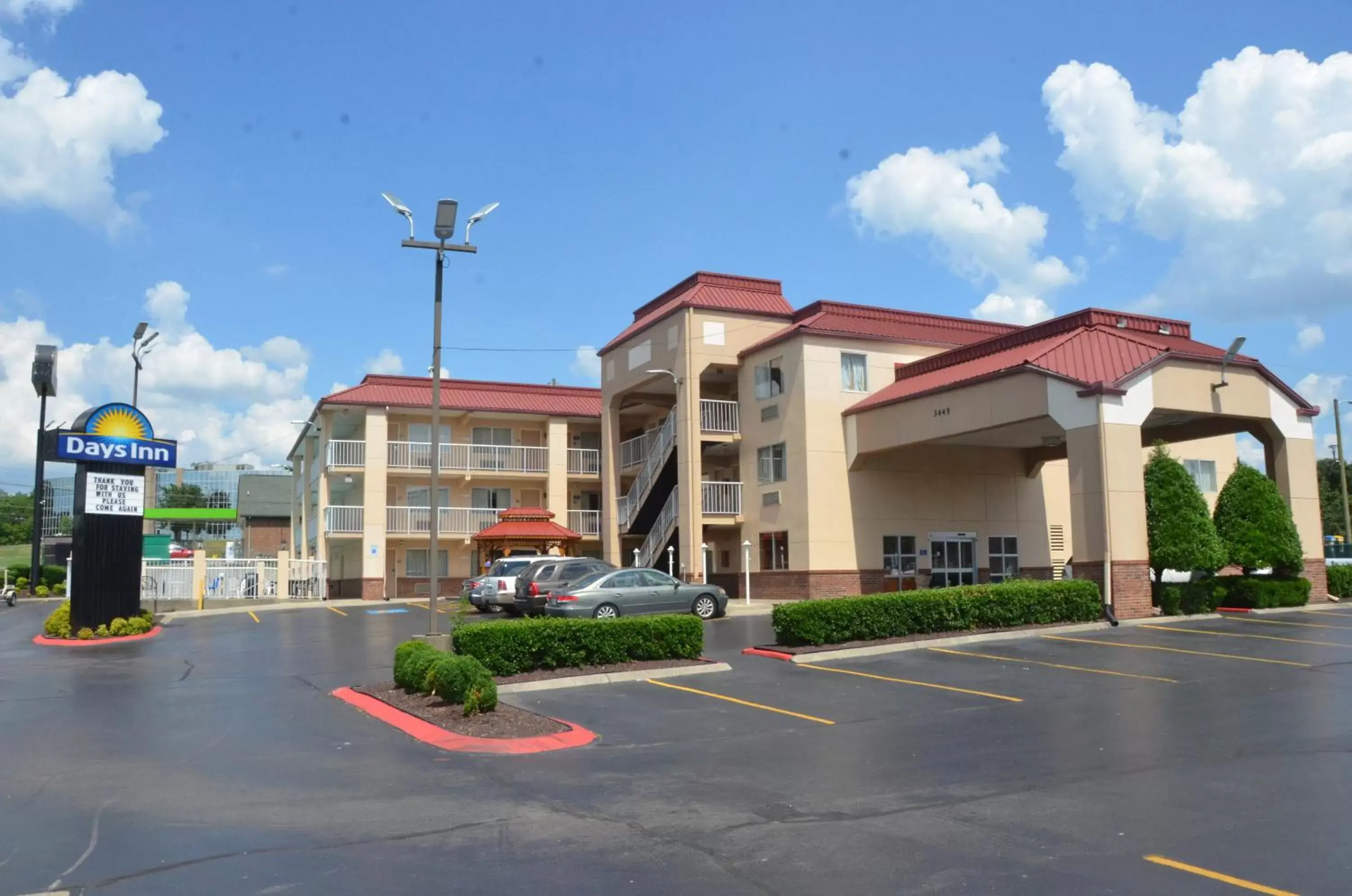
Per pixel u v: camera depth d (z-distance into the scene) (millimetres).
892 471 32219
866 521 31609
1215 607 24266
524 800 8898
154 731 12383
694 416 33781
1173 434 29266
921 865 6902
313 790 9328
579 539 39594
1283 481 26562
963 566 33031
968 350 30328
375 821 8242
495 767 10273
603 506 40031
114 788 9430
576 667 16516
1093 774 9422
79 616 24500
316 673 17578
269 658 19906
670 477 37062
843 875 6734
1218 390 25203
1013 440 31766
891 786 9180
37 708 14180
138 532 25562
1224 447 38031
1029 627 21266
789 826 7945
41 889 6617
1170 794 8648
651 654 17188
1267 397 26234
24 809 8656
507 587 29266
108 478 25219
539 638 16203
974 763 10055
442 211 18922
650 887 6574
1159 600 23828
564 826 8047
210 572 39531
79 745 11469
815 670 16844
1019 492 34375
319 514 42844
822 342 31812
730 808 8523
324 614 32281
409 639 23203
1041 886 6418
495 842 7598
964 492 33375
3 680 17109
